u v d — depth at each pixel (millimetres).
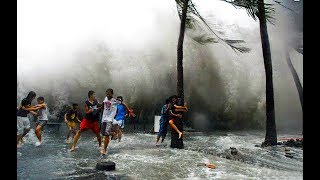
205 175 6090
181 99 9625
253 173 6371
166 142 10781
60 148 8688
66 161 6949
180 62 9719
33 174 5672
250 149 9414
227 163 7363
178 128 9555
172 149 9211
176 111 9562
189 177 5895
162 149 9156
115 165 6586
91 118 8422
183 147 9609
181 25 9656
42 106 9023
